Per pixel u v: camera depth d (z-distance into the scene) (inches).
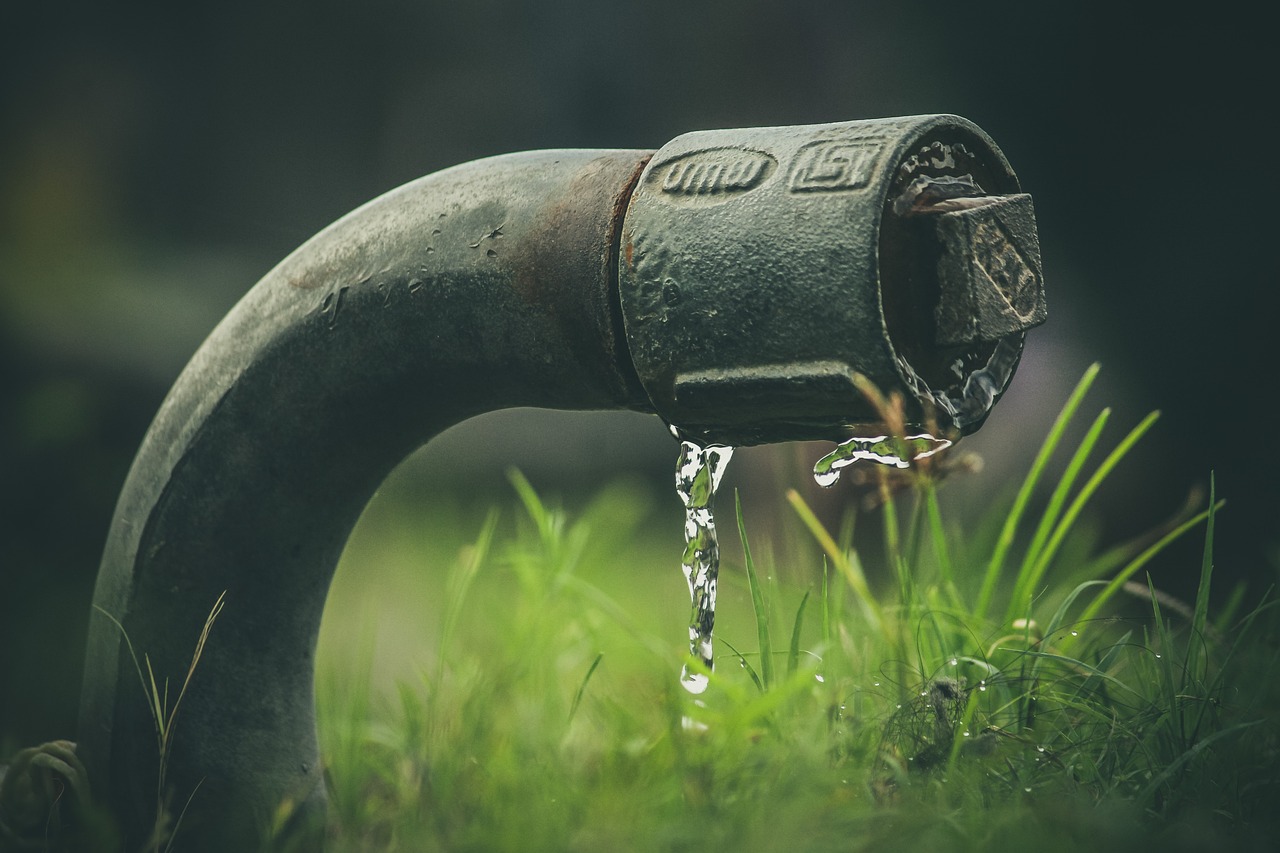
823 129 21.7
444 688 26.7
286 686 23.5
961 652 24.3
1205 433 54.9
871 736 23.4
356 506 23.4
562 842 22.6
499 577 38.0
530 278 22.3
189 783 23.2
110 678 23.3
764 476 37.4
